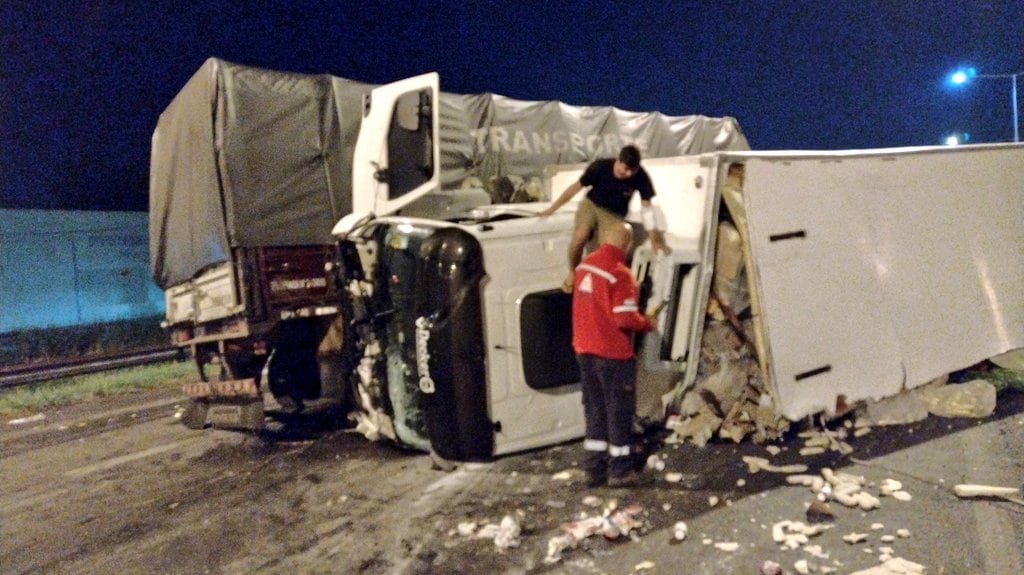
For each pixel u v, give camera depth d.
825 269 5.72
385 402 6.21
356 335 6.52
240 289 6.82
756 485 4.87
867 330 5.88
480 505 4.94
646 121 11.32
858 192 6.00
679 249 5.51
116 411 10.11
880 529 4.14
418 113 7.15
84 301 20.03
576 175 7.82
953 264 6.51
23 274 18.86
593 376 4.99
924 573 3.63
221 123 6.85
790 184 5.64
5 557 5.05
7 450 8.30
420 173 7.18
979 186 6.87
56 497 6.32
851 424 5.92
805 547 4.00
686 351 5.61
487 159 9.31
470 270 5.37
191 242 7.67
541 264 5.61
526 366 5.55
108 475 6.85
